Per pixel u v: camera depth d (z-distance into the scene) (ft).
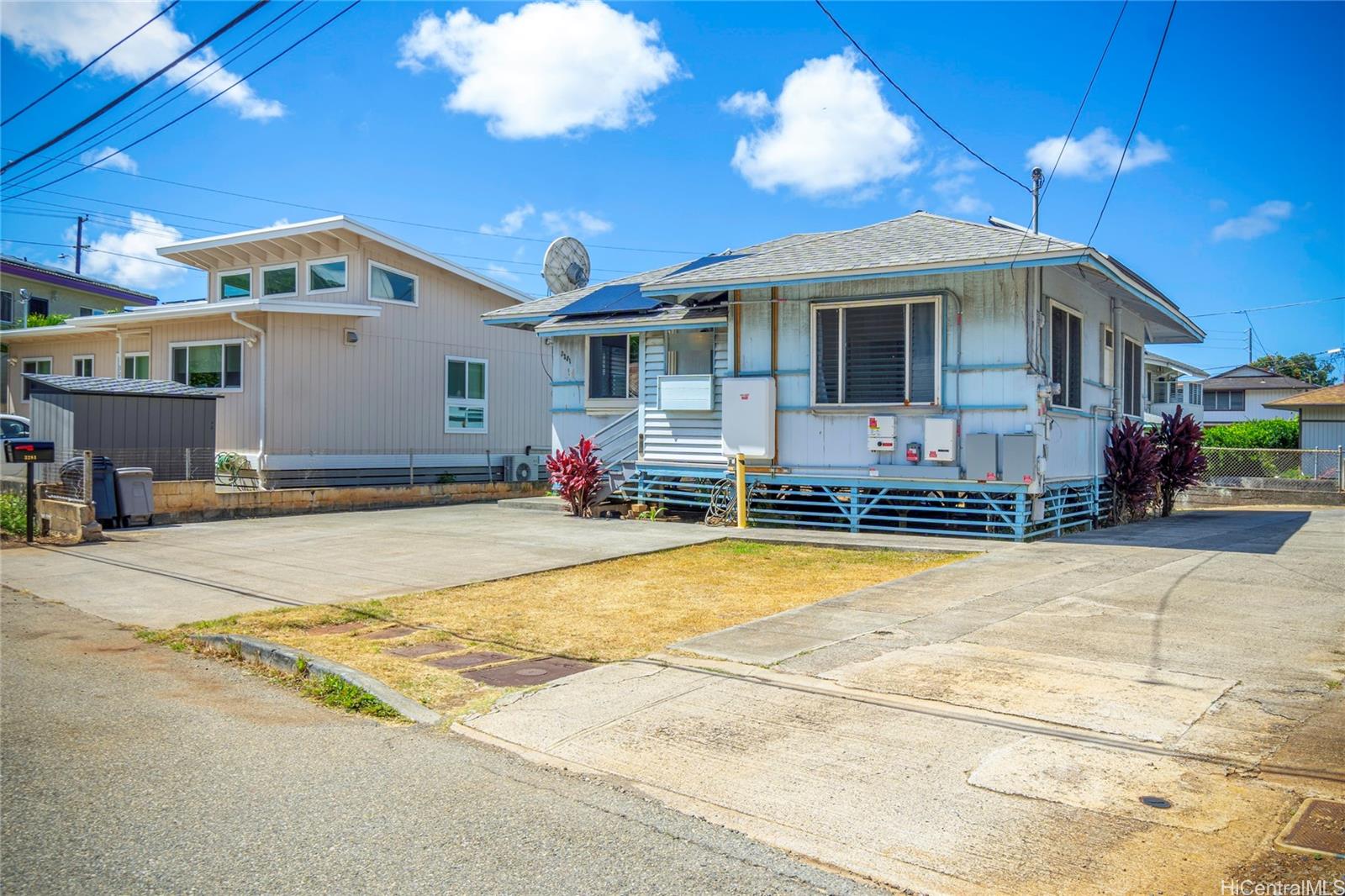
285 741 15.52
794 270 40.32
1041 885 10.21
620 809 12.55
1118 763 13.32
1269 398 144.25
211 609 26.43
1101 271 37.22
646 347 51.34
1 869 10.77
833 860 10.98
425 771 14.07
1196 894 9.88
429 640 22.54
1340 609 22.75
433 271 68.44
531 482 71.36
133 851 11.25
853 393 41.37
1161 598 24.39
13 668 20.49
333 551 37.68
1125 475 47.26
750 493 44.14
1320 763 13.02
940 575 29.07
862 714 15.80
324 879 10.53
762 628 22.29
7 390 80.74
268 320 58.03
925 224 45.27
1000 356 37.99
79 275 108.27
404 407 66.13
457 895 10.17
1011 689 16.75
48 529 43.24
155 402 49.52
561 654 21.07
